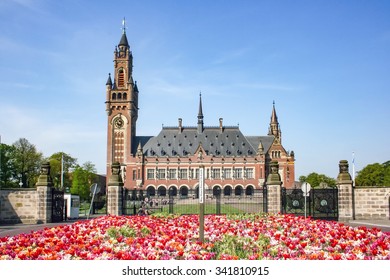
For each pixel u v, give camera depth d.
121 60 140.75
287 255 12.95
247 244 16.09
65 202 45.03
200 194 16.64
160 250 14.02
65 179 135.88
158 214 30.62
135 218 26.03
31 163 116.12
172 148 139.12
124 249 14.59
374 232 18.83
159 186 135.62
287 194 38.34
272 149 139.50
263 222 23.42
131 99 137.75
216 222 23.11
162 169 136.50
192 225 21.67
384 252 13.96
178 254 13.42
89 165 144.38
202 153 137.12
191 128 144.00
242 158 137.00
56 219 40.72
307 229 19.88
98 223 23.08
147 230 19.92
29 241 16.42
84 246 14.79
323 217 36.97
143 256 12.94
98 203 63.97
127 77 140.38
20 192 38.84
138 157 135.75
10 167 109.06
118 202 36.62
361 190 38.03
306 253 14.32
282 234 18.52
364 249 14.25
